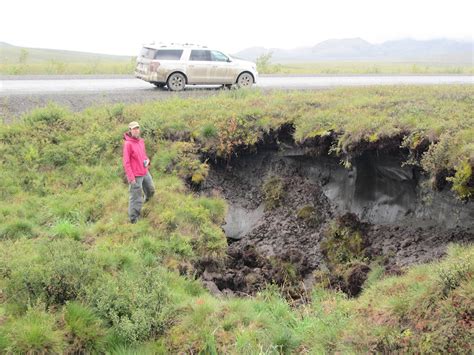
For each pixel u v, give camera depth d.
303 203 14.34
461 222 10.74
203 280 11.55
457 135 10.58
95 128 16.36
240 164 15.66
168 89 21.44
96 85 22.83
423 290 7.91
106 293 9.15
